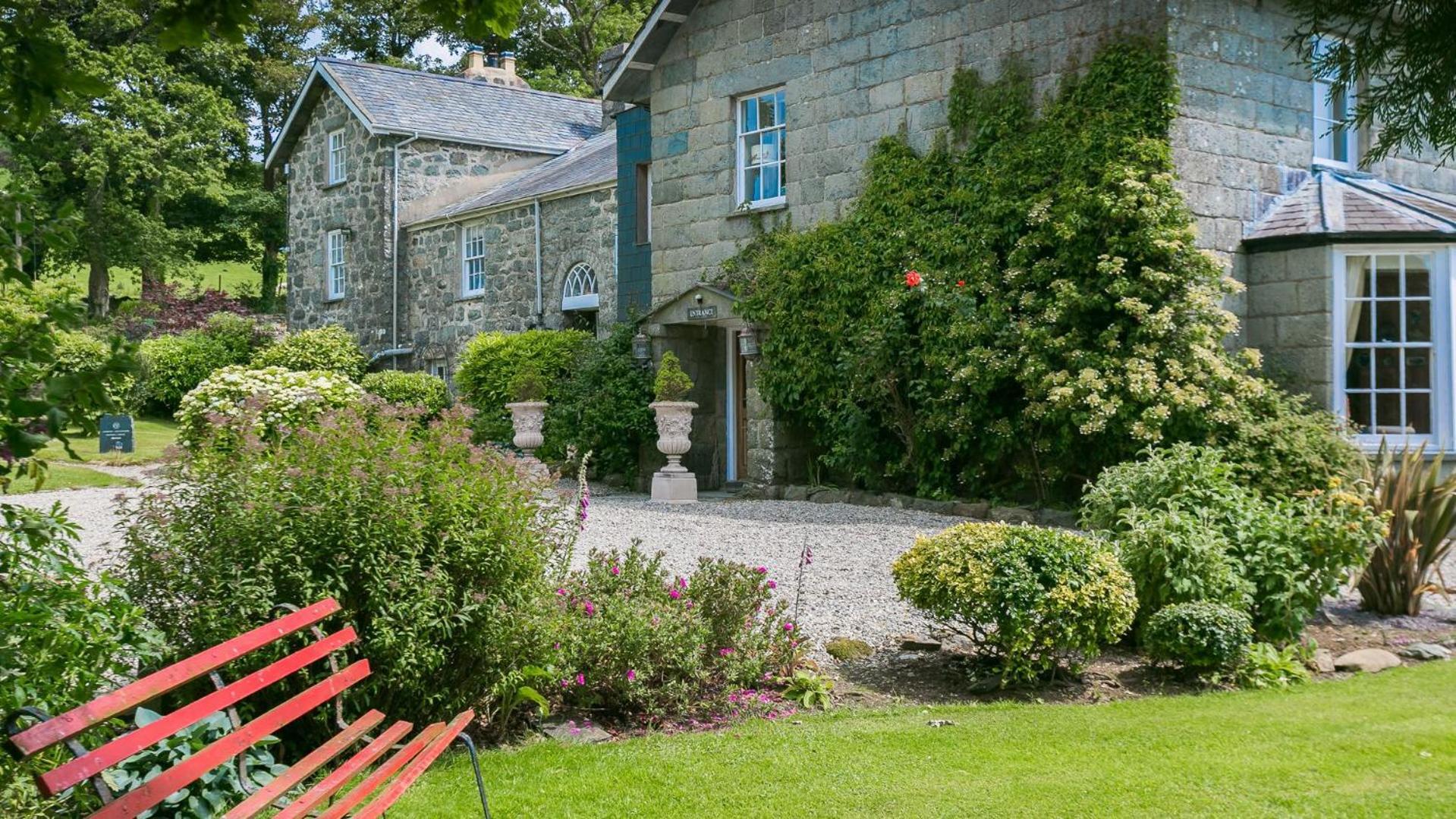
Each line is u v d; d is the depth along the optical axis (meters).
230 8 2.93
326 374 14.41
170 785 2.69
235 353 26.64
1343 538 6.77
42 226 2.62
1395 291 11.45
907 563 6.36
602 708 5.64
